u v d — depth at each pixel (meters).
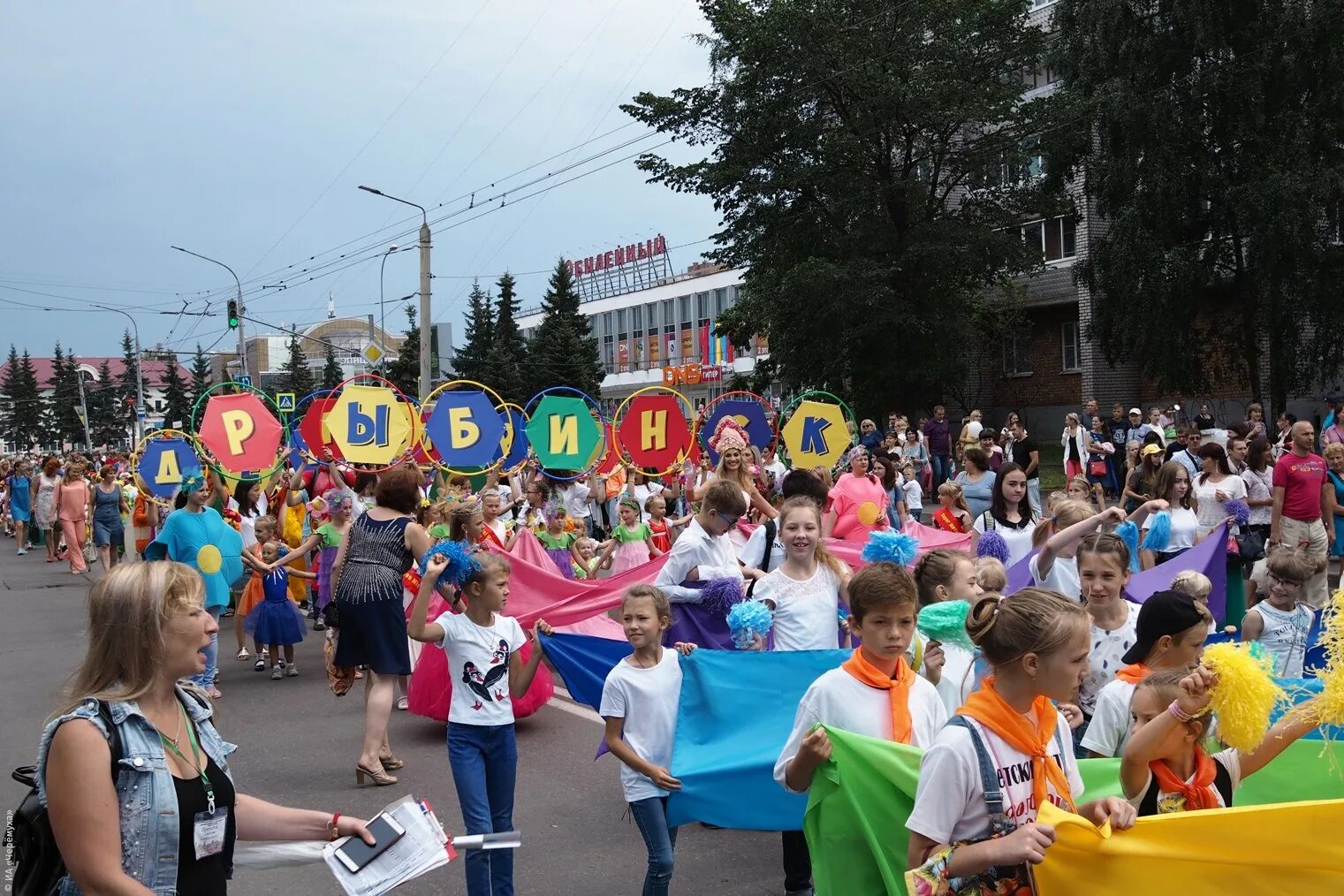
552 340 58.16
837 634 5.74
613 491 18.39
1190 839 3.22
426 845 3.28
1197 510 10.03
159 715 2.85
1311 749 4.32
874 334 32.06
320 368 103.12
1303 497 10.48
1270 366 27.34
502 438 13.83
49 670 11.55
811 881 5.17
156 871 2.73
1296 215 24.64
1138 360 28.92
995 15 30.73
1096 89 28.23
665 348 74.69
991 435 19.09
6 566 23.06
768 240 33.53
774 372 36.34
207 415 12.16
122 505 20.06
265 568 10.54
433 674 8.60
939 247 30.55
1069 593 6.44
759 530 6.73
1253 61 25.52
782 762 4.16
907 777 3.77
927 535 10.74
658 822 4.84
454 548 5.23
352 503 11.29
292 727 9.04
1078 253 38.19
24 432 132.62
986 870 3.06
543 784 7.27
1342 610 3.67
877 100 30.30
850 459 11.45
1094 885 3.16
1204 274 27.05
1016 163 30.62
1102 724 4.14
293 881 5.83
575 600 9.14
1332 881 3.22
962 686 4.66
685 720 5.17
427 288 29.05
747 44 30.62
